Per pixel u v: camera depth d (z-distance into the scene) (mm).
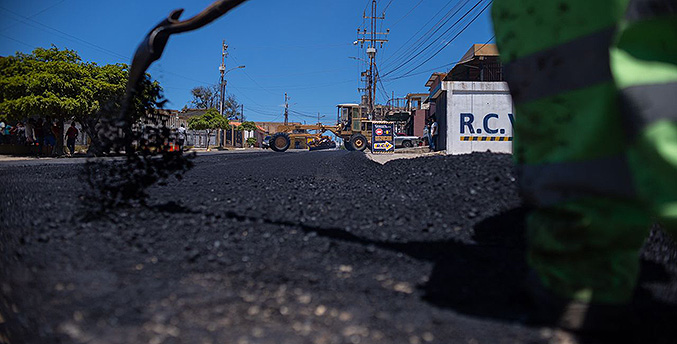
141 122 3363
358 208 3686
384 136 23062
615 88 1293
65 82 20219
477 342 1430
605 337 1482
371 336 1469
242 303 1720
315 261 2250
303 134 44344
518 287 1908
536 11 1480
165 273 2014
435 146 21672
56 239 2535
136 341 1405
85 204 3264
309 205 3793
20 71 20562
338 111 39875
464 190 4289
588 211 1410
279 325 1545
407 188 5113
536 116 1484
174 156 3432
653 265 2283
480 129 15961
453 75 35062
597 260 1469
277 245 2504
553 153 1445
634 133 1192
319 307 1699
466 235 2967
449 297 1801
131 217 3096
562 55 1412
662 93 1172
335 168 10789
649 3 1244
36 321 1518
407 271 2139
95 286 1817
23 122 22828
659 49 1267
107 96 21219
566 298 1508
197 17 2543
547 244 1521
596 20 1341
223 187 5340
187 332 1473
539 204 1512
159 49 2719
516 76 1546
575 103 1386
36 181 6438
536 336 1469
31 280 1864
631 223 1409
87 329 1474
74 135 22922
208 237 2623
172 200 3930
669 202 1146
